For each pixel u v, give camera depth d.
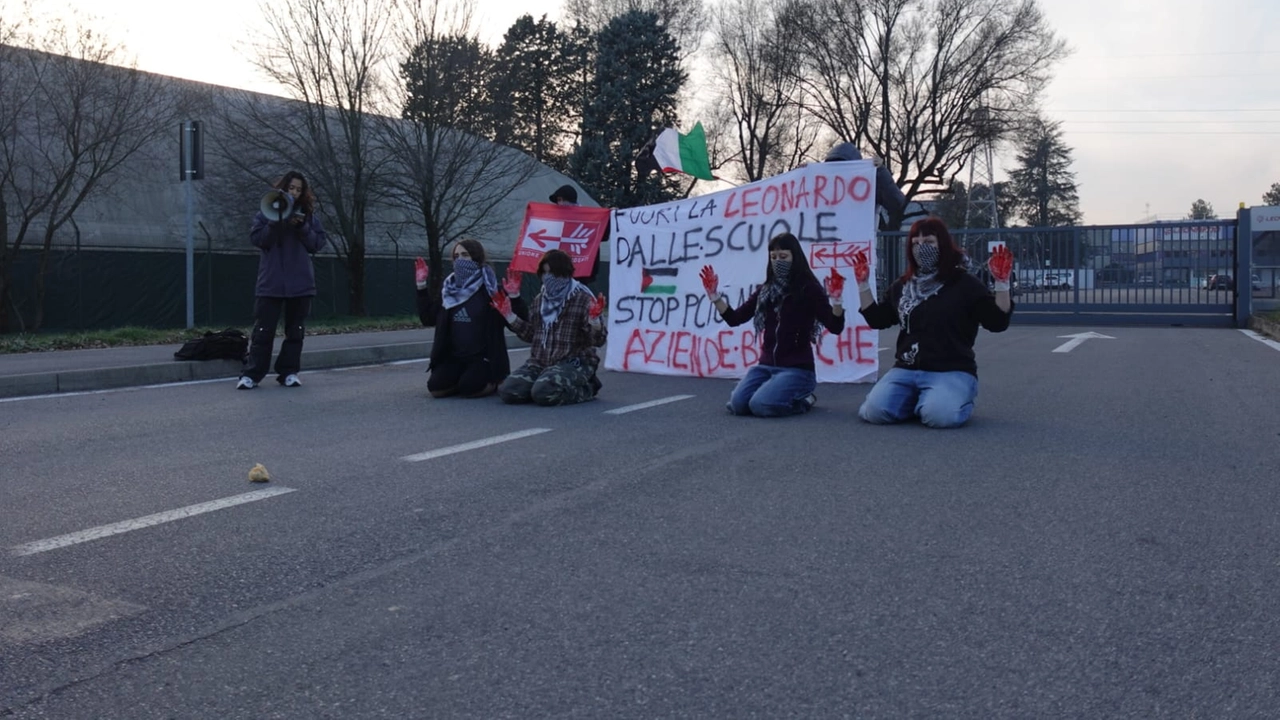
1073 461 6.19
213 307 26.84
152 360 12.19
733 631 3.47
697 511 5.04
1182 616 3.57
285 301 10.61
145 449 6.80
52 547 4.45
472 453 6.55
